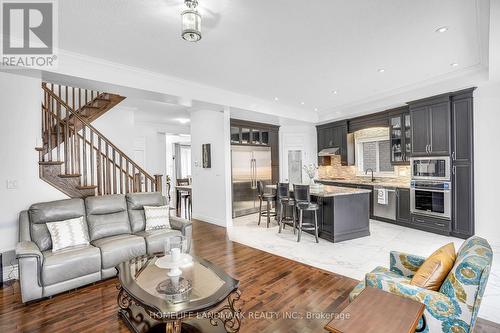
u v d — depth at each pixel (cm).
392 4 229
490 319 225
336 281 302
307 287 289
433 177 481
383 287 186
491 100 418
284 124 757
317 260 367
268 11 236
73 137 400
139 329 215
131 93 394
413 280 186
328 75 412
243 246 434
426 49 325
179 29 265
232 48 311
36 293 262
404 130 560
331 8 234
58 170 364
